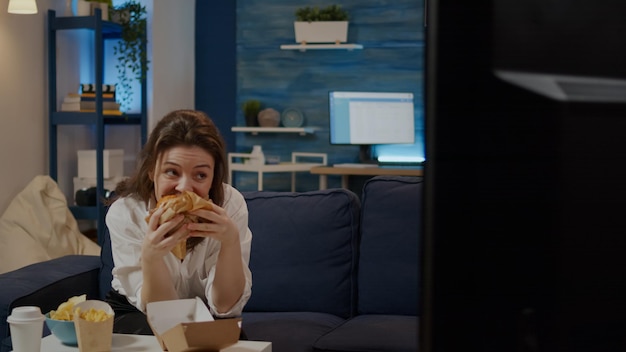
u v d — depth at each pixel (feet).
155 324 5.06
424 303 1.06
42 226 14.66
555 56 1.02
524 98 1.02
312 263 8.32
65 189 17.16
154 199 6.56
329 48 19.15
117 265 6.61
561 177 1.02
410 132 18.92
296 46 19.24
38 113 16.08
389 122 18.88
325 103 19.76
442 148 1.04
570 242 1.03
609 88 1.01
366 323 7.55
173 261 6.55
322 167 17.62
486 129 1.03
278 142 20.07
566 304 1.03
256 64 20.04
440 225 1.05
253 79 20.08
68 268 8.52
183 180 5.97
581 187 1.02
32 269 8.41
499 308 1.04
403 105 18.92
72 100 16.21
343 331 7.25
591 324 1.03
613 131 1.02
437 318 1.05
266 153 20.15
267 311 8.35
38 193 14.82
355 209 8.59
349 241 8.42
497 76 1.03
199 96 20.72
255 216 8.56
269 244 8.41
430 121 1.04
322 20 19.06
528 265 1.04
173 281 6.58
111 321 5.19
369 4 19.39
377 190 8.51
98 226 15.71
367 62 19.49
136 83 18.24
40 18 16.05
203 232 5.81
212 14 20.54
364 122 18.76
